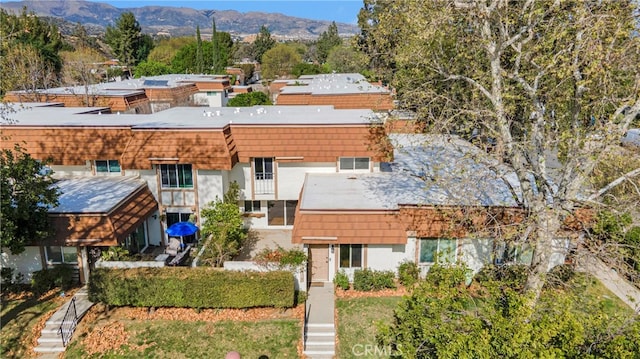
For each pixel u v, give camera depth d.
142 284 18.67
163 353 16.67
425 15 17.20
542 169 16.95
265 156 24.64
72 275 20.52
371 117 26.02
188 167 24.14
